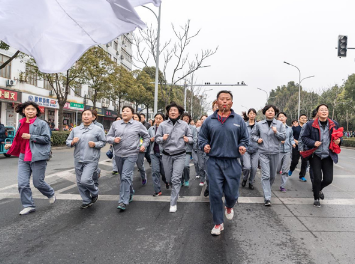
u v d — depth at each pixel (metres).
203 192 5.59
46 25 2.59
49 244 3.05
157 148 5.13
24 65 19.78
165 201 4.85
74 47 2.73
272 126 4.84
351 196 5.19
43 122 4.15
